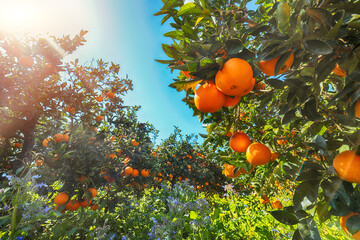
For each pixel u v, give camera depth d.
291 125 2.28
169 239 3.85
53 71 5.90
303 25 1.07
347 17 1.04
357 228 1.06
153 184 10.72
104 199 6.66
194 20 1.69
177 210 4.88
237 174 2.17
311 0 1.12
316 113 1.43
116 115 8.62
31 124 5.79
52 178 4.55
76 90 6.45
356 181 1.04
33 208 3.13
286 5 1.13
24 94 5.64
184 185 8.15
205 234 3.79
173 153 14.14
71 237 4.21
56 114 6.20
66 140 4.62
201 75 1.24
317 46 1.04
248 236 3.85
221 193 14.05
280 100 1.96
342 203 1.16
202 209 5.28
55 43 5.95
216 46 1.28
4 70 5.04
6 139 5.77
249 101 2.49
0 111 5.38
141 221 5.75
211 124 2.19
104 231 3.99
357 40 1.04
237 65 1.13
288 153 1.80
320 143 1.26
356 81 1.06
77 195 4.18
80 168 4.15
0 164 5.52
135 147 8.55
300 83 1.36
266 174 2.77
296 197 1.23
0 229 3.09
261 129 2.59
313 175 1.25
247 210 4.83
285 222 1.27
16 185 3.04
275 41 1.13
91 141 4.90
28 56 5.29
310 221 1.20
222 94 1.31
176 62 1.58
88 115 6.42
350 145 1.21
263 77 1.92
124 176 7.41
